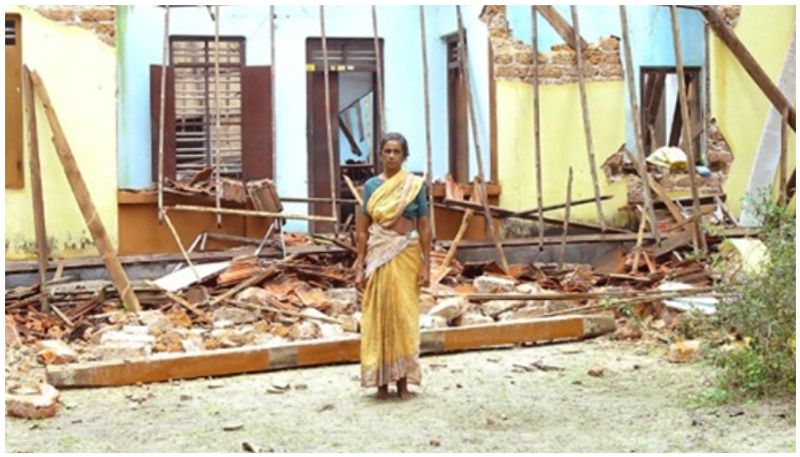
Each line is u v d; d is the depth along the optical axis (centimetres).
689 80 1376
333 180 1219
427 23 1487
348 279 1109
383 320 691
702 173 1335
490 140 1294
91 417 653
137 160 1406
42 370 782
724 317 742
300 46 1452
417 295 703
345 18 1461
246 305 984
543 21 1276
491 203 1264
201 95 1435
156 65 1398
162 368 754
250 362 780
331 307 1009
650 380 735
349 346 812
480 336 856
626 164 1305
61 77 1132
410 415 648
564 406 664
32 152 1081
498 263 1167
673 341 862
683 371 761
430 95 1487
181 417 651
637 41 1330
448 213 1259
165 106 1402
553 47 1277
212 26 1427
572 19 1238
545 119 1276
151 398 706
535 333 872
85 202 1041
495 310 964
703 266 1081
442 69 1487
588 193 1289
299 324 916
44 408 651
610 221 1298
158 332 891
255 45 1436
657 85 1362
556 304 976
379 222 695
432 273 1107
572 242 1204
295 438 595
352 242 1172
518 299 948
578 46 1225
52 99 1128
